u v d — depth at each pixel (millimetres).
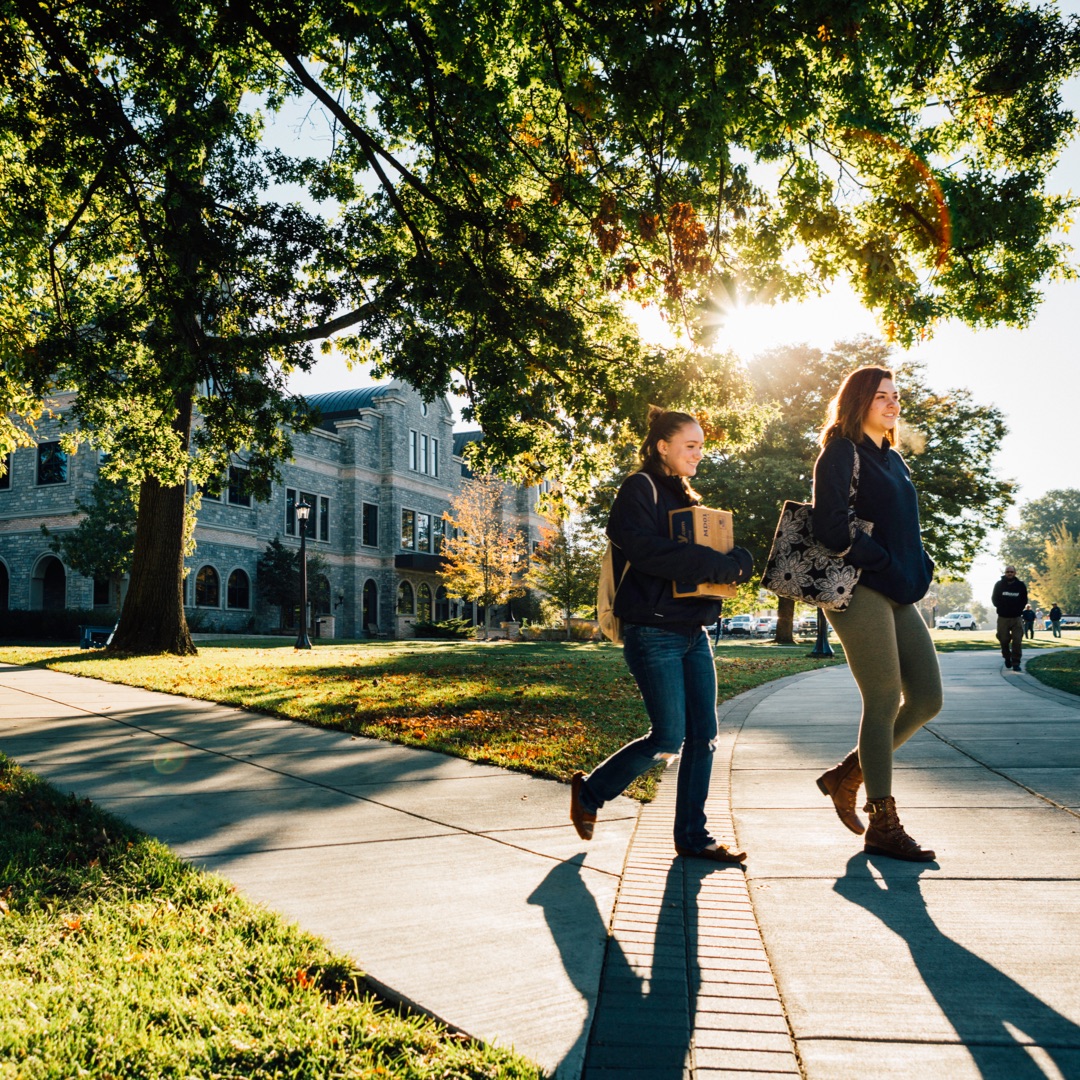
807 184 9188
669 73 7023
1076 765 5609
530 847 4090
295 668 14711
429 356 11305
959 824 4336
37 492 33094
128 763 6094
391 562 45781
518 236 10352
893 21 8188
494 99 8695
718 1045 2240
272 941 2824
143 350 13805
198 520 34812
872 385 4047
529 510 57094
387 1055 2162
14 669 14883
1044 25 9156
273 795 5137
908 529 4012
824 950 2854
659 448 4051
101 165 10398
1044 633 55000
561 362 12047
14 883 3381
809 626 60344
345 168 13266
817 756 6430
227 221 10984
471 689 10750
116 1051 2096
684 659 3934
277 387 12297
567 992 2537
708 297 9789
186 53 9477
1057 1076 2074
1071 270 10812
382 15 8094
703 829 3949
